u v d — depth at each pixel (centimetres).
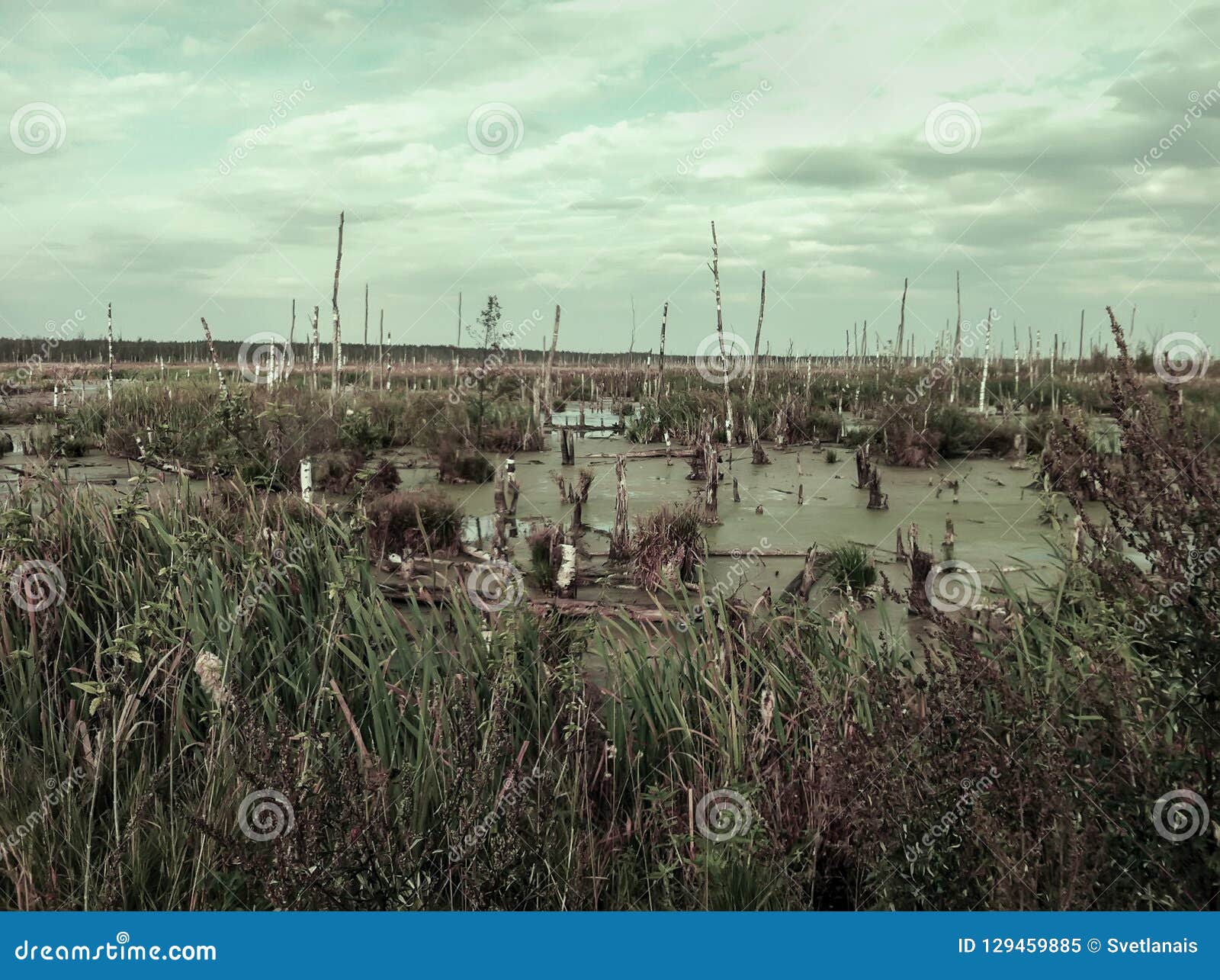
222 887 319
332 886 279
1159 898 260
